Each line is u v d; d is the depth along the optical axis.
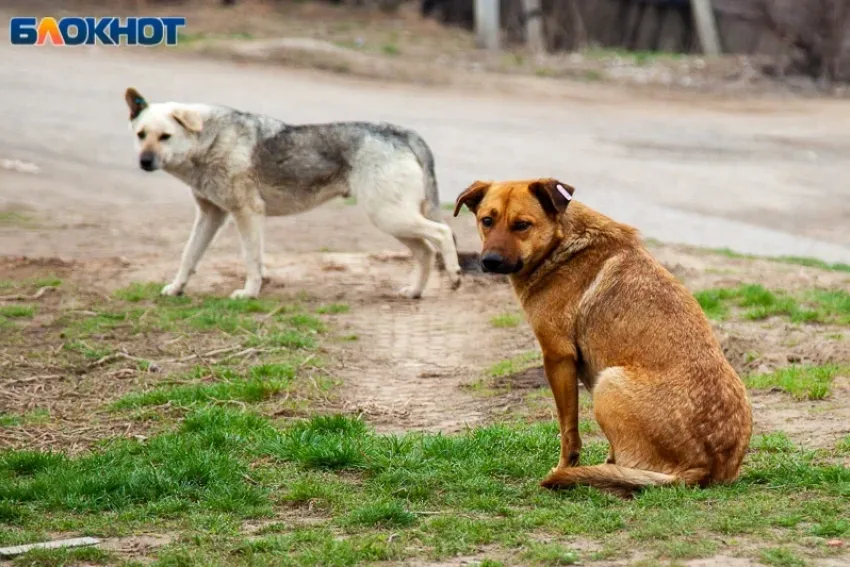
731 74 42.59
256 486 8.59
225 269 17.86
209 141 15.43
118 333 13.98
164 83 34.41
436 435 9.65
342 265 18.09
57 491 8.45
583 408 10.89
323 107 32.88
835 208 26.19
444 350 13.77
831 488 7.99
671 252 19.25
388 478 8.62
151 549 7.34
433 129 31.62
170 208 22.89
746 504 7.55
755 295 15.19
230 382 11.98
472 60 41.75
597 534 7.22
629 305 8.06
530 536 7.27
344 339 14.15
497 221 8.25
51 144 27.61
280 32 42.88
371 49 41.59
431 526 7.51
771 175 29.20
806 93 41.62
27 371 12.42
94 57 37.44
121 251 18.97
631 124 34.72
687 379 7.89
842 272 18.11
